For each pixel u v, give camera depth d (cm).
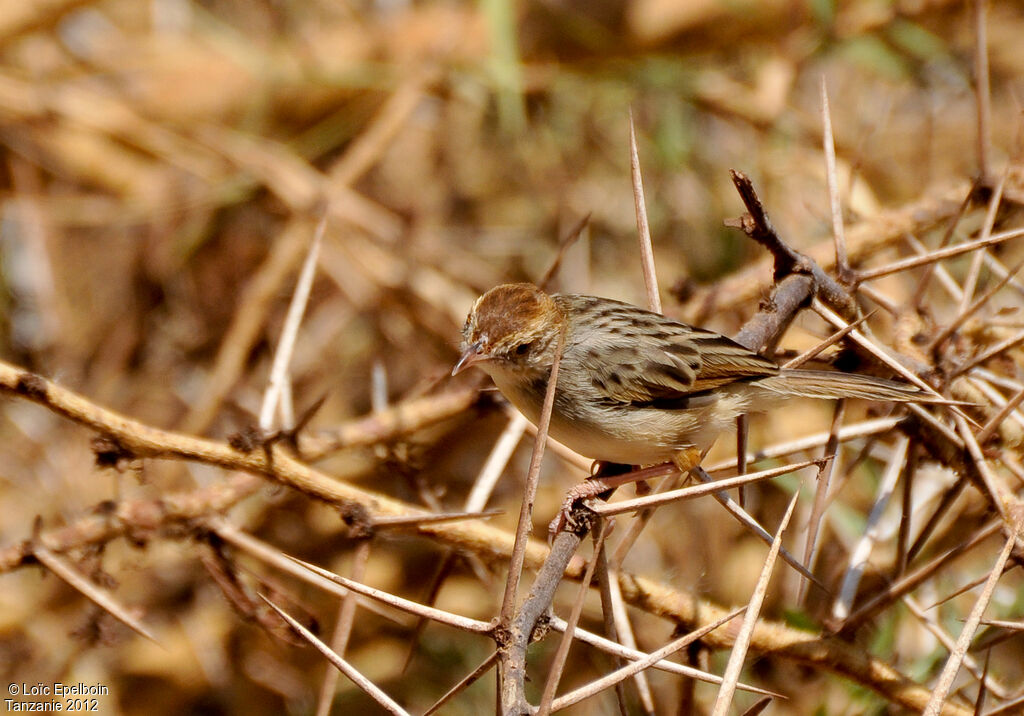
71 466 1203
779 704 956
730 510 649
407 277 1206
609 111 1380
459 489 1198
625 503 552
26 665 1148
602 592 625
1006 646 1023
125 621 689
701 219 1348
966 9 1337
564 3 1323
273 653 1150
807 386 755
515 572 489
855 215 923
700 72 1337
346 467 1148
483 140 1461
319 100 1420
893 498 961
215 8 1529
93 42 1509
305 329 1322
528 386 841
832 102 1399
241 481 741
